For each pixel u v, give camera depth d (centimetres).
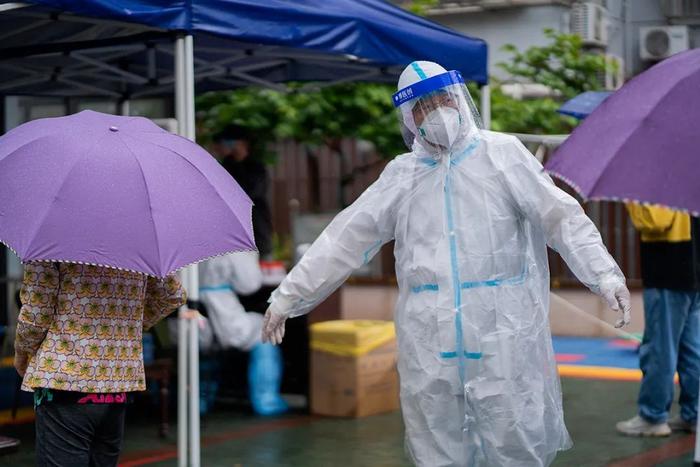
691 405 1112
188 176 629
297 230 1564
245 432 1142
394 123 1628
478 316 653
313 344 1232
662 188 540
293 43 933
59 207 585
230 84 1377
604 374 1516
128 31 955
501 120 1655
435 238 666
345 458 1021
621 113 573
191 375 895
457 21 2095
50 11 828
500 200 660
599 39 1948
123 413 662
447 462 664
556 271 1916
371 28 1007
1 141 640
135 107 1517
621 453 1036
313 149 2114
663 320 1067
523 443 657
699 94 565
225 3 880
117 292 640
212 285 1193
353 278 2047
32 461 1020
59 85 1340
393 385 1255
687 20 1966
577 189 559
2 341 1205
